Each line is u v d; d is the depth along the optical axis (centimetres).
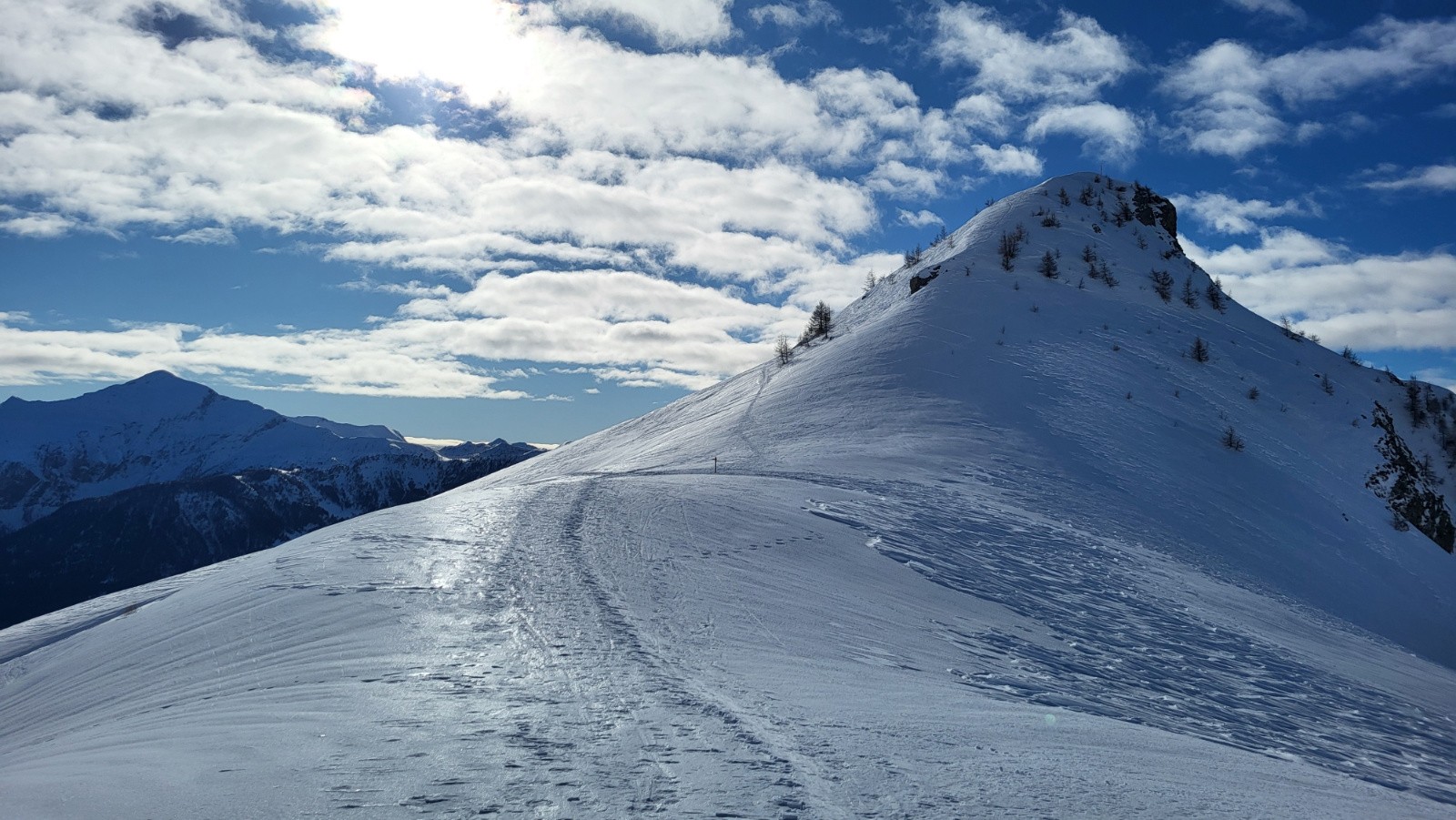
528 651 1252
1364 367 7119
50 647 1795
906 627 1688
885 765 870
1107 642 1914
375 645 1273
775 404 5022
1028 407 4584
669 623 1467
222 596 1678
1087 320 6362
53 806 734
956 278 7025
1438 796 1295
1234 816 845
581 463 6188
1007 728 1091
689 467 3719
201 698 1120
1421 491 4969
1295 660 2120
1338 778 1195
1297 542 3694
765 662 1295
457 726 923
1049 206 9675
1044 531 2855
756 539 2241
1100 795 849
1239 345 6500
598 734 916
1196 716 1509
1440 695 2167
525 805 730
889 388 4916
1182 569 2900
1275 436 4997
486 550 1958
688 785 787
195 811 716
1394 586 3603
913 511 2797
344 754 844
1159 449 4319
